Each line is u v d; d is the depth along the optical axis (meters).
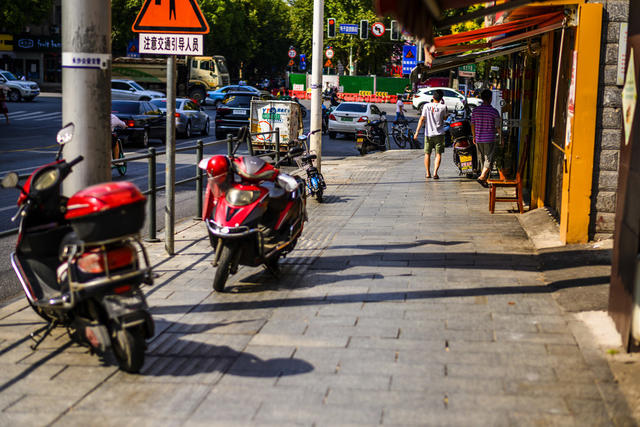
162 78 51.94
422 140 29.31
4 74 47.84
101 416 4.25
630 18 5.46
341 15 65.44
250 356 5.15
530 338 5.38
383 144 24.25
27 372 4.95
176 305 6.46
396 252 8.39
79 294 4.64
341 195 13.28
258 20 84.31
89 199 4.52
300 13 70.75
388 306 6.29
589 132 8.23
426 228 9.86
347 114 29.80
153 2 8.04
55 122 32.66
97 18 6.23
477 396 4.36
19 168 17.14
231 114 28.31
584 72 8.12
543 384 4.52
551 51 10.67
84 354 5.29
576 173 8.33
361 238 9.22
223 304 6.48
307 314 6.11
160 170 18.00
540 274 7.31
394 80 65.06
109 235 4.59
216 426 4.07
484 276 7.25
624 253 5.26
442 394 4.40
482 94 13.56
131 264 4.76
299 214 7.66
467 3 4.09
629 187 5.22
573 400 4.27
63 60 6.27
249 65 96.88
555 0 8.12
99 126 6.32
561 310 6.07
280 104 20.98
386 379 4.66
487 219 10.53
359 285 7.00
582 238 8.45
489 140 13.48
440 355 5.07
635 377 4.59
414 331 5.59
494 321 5.80
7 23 54.97
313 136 15.34
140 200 4.65
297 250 8.60
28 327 5.91
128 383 4.73
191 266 7.94
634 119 5.18
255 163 7.04
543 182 10.90
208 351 5.27
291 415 4.16
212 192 7.07
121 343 4.69
